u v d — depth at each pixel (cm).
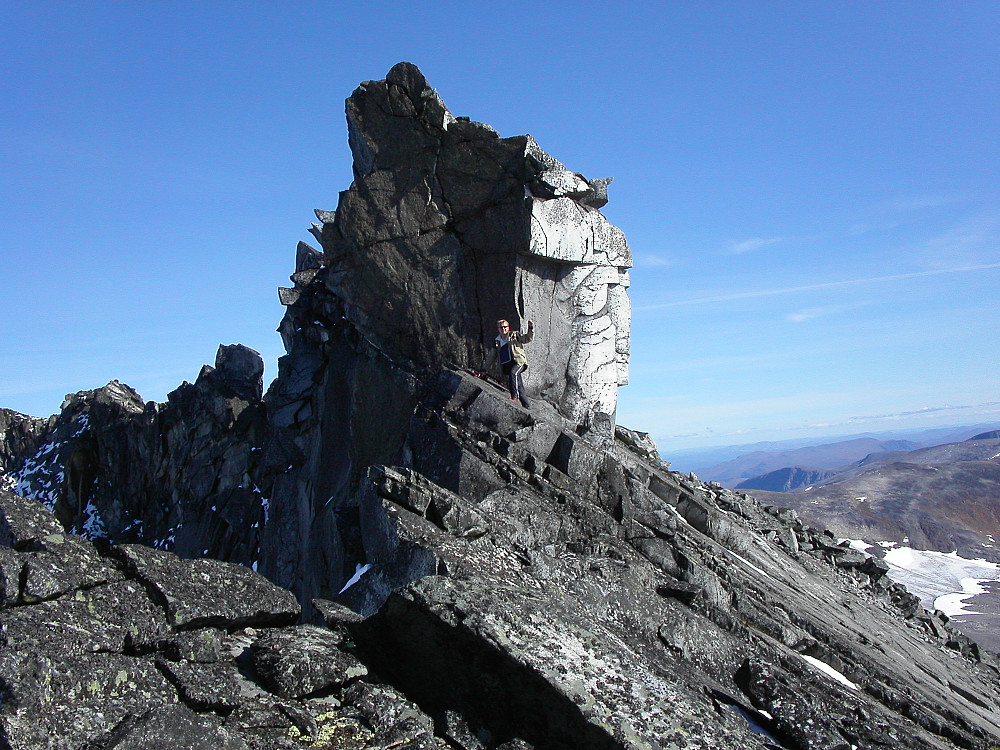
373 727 666
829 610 1781
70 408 3997
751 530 2200
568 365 1980
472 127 1873
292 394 2444
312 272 2455
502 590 852
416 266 1936
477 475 1504
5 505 708
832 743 938
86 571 687
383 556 1141
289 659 695
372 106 1934
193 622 709
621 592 1210
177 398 3167
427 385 1839
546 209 1866
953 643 2559
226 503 2828
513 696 722
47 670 559
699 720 743
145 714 559
